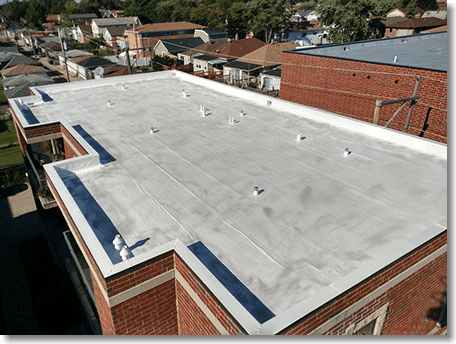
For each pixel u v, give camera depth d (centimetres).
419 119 1820
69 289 1580
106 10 16538
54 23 14350
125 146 1266
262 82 4634
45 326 1375
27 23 14288
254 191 938
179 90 2059
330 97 2273
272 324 523
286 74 2506
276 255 723
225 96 1916
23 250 1938
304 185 990
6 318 1432
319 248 741
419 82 1608
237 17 8588
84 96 1969
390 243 751
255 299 620
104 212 877
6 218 2336
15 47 9175
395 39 2925
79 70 6231
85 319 1309
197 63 6175
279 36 8975
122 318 714
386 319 766
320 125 1464
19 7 15950
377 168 1086
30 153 1947
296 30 9619
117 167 1109
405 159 1144
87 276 1262
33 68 5550
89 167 1103
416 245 696
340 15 5934
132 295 697
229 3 10344
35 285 1622
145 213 873
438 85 1684
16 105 1775
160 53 7256
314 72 2309
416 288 795
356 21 5850
